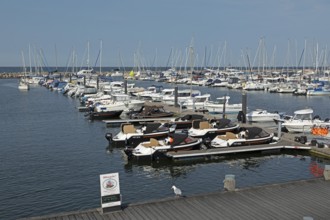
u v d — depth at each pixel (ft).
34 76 412.36
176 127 124.26
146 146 86.99
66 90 270.67
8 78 534.37
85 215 42.73
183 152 85.66
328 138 95.04
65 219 41.63
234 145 92.32
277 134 105.60
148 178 73.77
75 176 73.72
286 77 346.13
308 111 120.16
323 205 45.85
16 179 71.41
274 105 203.82
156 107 154.51
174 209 44.47
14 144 103.40
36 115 164.66
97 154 92.38
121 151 95.61
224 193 50.03
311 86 273.13
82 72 373.20
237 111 164.25
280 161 85.97
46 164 82.48
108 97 193.36
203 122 108.99
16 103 213.66
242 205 45.80
